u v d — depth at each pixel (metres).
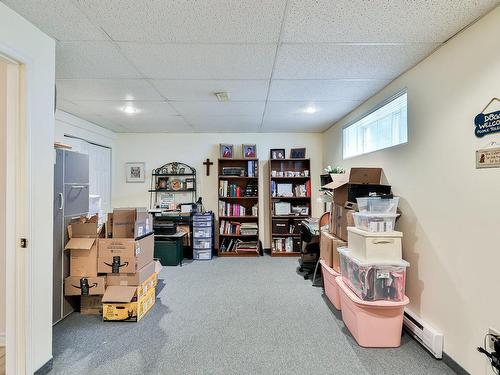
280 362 1.87
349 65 2.24
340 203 2.89
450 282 1.83
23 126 1.62
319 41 1.87
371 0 1.45
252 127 4.60
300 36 1.81
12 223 1.61
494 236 1.52
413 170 2.23
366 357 1.92
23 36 1.60
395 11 1.54
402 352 1.98
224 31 1.75
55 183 2.40
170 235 4.23
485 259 1.57
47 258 1.79
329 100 3.16
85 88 2.78
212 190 5.02
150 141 5.01
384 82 2.61
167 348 2.02
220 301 2.86
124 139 4.98
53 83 1.84
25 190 1.62
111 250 2.50
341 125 4.04
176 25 1.69
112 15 1.58
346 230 2.66
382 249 2.07
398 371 1.78
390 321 2.02
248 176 4.80
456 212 1.78
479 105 1.61
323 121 4.19
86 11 1.55
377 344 2.03
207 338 2.16
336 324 2.38
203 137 5.03
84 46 1.94
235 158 4.85
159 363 1.85
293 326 2.35
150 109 3.52
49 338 1.79
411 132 2.27
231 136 5.01
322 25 1.68
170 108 3.47
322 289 3.19
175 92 2.89
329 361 1.88
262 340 2.13
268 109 3.52
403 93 2.43
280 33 1.78
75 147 3.91
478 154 1.61
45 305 1.76
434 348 1.89
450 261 1.83
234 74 2.43
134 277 2.49
